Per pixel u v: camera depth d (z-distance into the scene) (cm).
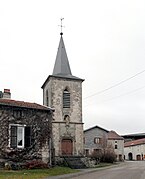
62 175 2247
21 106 2700
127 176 2011
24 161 2655
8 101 2764
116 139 7294
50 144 2842
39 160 2728
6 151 2578
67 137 3997
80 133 4088
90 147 6412
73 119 4100
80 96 4241
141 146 8369
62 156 3606
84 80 4300
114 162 4766
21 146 2669
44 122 2841
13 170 2428
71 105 4147
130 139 10438
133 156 8662
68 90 4197
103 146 5997
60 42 4612
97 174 2278
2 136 2581
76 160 3438
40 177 2048
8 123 2628
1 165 2520
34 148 2738
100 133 6569
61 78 4188
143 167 3130
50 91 4147
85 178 1958
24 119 2723
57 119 4025
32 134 2747
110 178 1898
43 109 2841
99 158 4491
